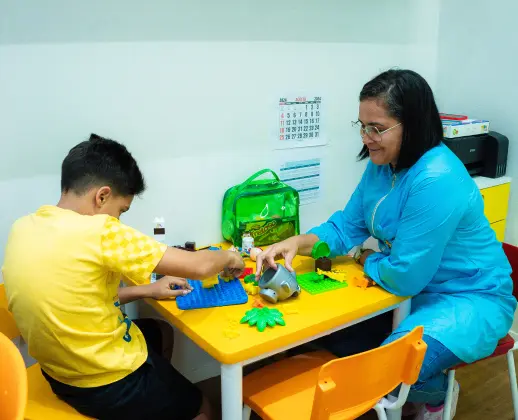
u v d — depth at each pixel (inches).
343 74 81.4
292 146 78.3
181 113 67.0
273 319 49.8
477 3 87.7
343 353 68.4
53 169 60.4
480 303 58.8
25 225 45.8
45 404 48.0
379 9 83.0
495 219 88.7
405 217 56.9
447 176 55.2
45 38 56.5
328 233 67.0
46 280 42.8
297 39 74.5
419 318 57.4
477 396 78.0
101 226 43.5
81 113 60.5
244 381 55.1
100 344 45.2
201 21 65.5
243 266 56.2
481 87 90.3
